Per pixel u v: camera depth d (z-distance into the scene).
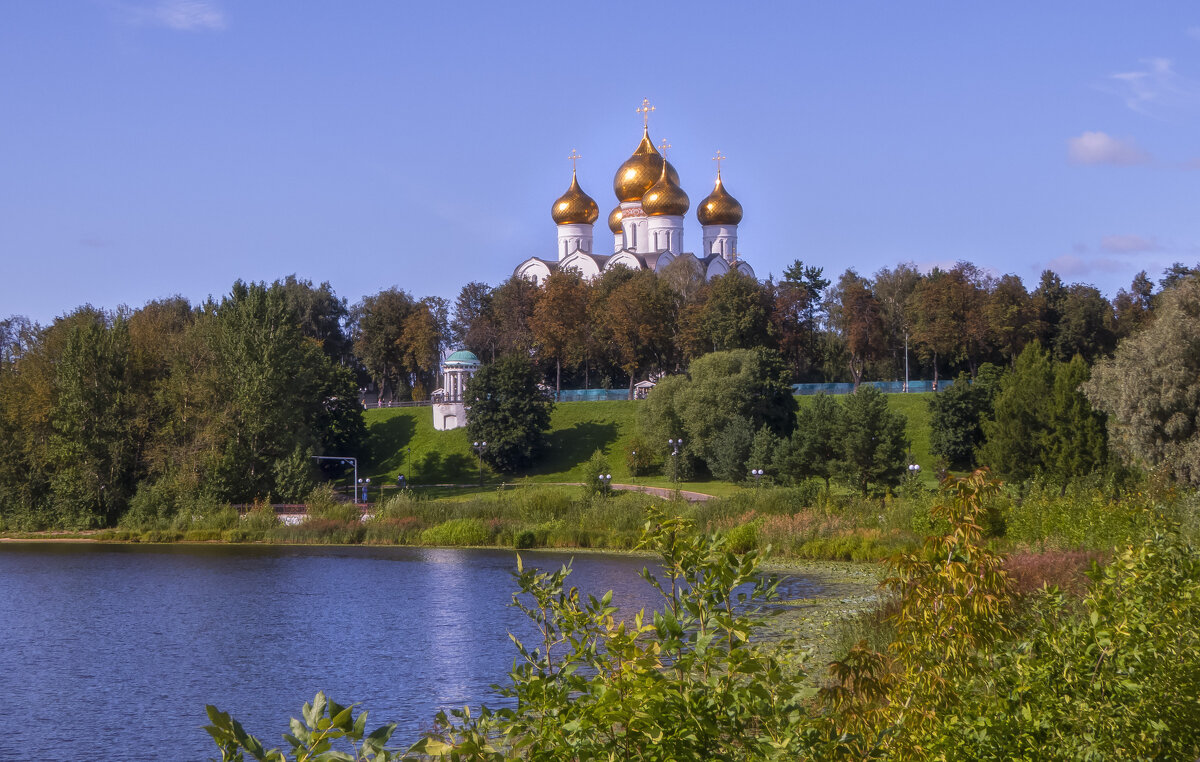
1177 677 9.84
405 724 24.42
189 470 74.81
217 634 37.22
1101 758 8.88
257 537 70.81
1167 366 50.69
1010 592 9.41
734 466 84.62
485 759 6.82
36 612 42.81
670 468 93.75
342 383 106.69
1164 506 34.03
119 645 35.50
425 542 67.38
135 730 25.14
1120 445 55.50
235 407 77.38
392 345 139.62
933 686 8.98
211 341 80.56
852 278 135.25
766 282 125.00
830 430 77.00
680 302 125.69
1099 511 35.00
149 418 79.81
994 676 9.66
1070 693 9.55
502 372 102.31
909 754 8.55
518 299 132.88
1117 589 10.86
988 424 69.50
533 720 7.49
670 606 7.89
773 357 98.50
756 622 7.50
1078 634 9.98
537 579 8.37
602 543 62.78
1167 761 9.66
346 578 51.88
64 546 69.56
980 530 9.19
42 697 28.28
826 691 9.20
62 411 77.69
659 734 6.68
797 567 48.81
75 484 76.06
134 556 63.41
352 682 29.06
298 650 33.91
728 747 7.25
